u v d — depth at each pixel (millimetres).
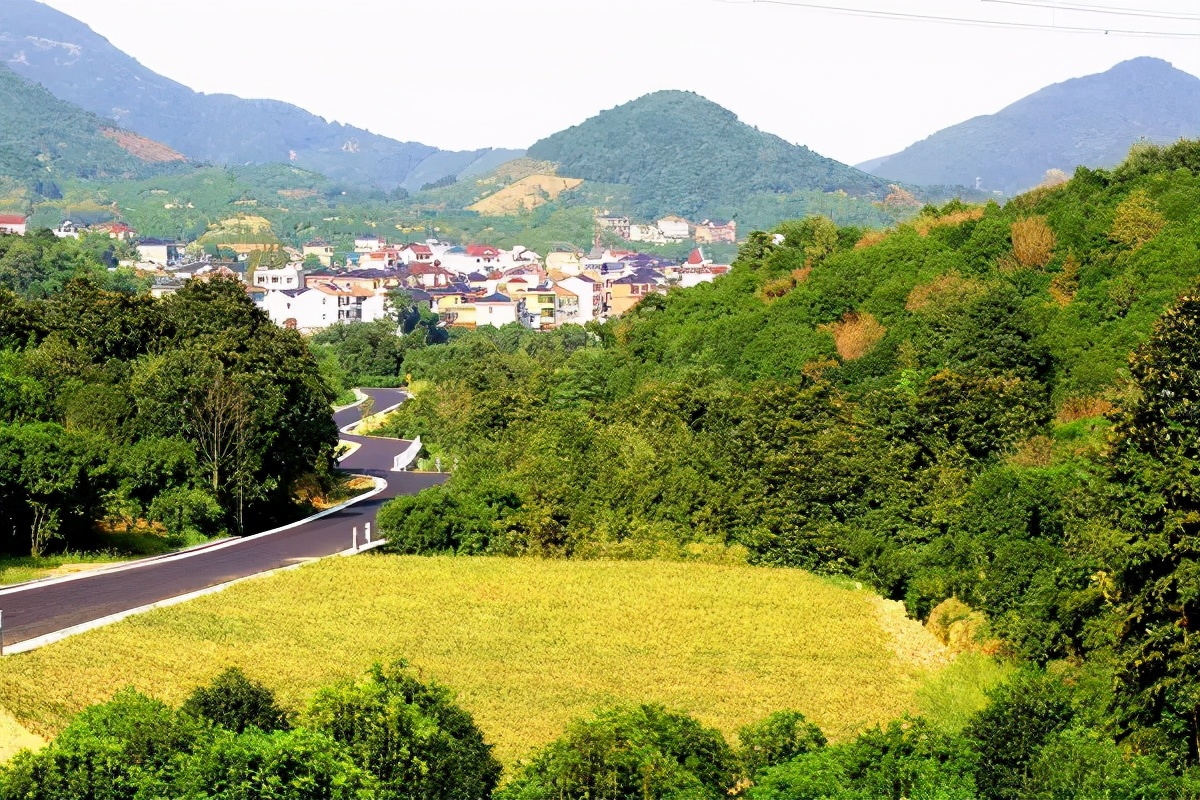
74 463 53375
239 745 31016
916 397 67562
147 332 70062
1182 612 38906
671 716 35688
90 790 29859
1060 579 47875
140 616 44594
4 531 52938
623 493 61656
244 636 44188
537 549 58625
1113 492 41156
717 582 55250
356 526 62188
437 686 35188
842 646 48812
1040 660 46812
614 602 51938
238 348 68188
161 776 30141
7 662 37781
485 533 59062
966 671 46375
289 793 30578
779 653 48000
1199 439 40094
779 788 33719
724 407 71688
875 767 35188
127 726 31203
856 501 60188
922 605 52188
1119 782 34219
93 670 38438
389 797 31266
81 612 44375
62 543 54250
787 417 66625
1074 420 67312
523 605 50938
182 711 32812
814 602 53125
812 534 58188
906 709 43500
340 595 50031
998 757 35625
